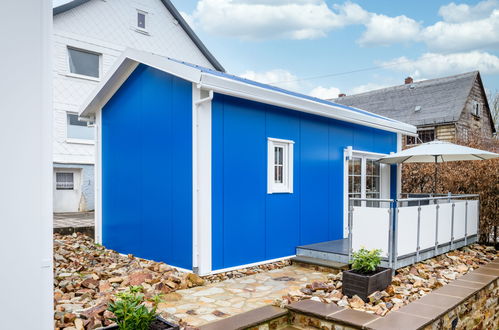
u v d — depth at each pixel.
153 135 6.00
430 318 3.66
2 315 1.40
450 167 9.02
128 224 6.59
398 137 9.21
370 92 23.64
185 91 5.37
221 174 5.30
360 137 8.00
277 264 6.04
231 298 4.38
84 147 13.47
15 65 1.42
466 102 18.33
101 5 13.90
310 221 6.77
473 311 4.66
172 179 5.58
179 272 5.30
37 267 1.47
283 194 6.26
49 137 1.51
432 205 6.18
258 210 5.82
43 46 1.48
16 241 1.43
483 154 6.46
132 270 5.45
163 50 15.88
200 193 5.05
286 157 6.39
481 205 8.27
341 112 7.02
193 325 3.52
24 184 1.44
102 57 13.99
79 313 3.59
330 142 7.23
